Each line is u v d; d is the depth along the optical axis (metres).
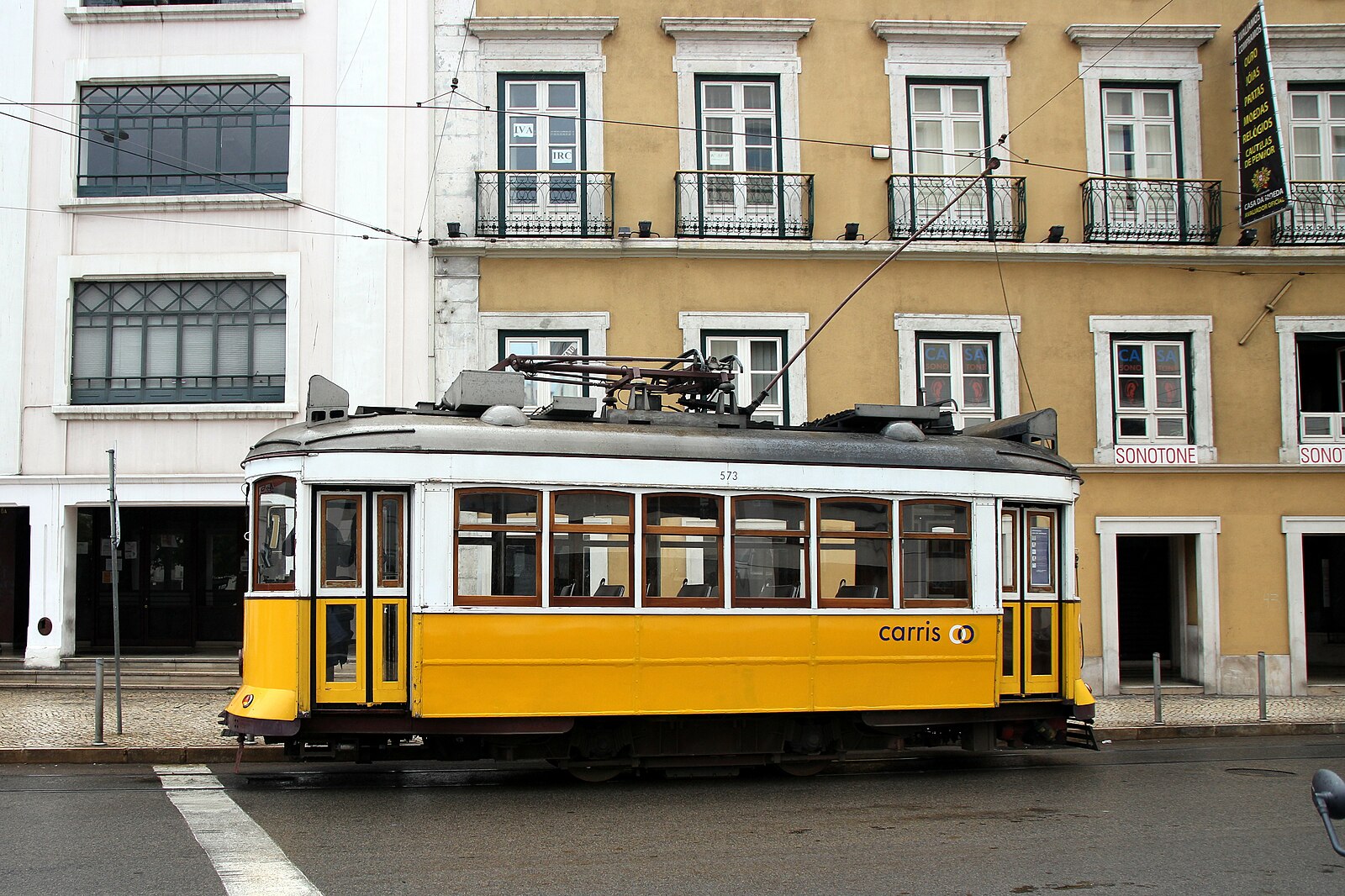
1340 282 19.39
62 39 18.70
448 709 10.02
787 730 11.20
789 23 18.77
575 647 10.37
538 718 10.29
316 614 10.04
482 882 7.17
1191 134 19.45
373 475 10.12
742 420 11.99
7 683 17.45
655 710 10.52
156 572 20.72
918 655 11.38
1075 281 19.00
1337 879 7.46
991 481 11.87
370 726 10.00
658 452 10.81
